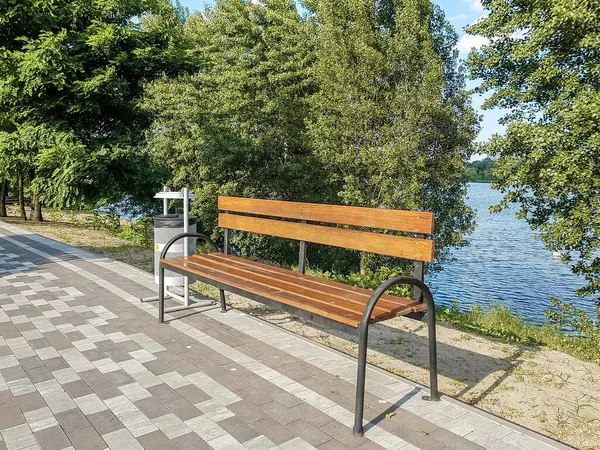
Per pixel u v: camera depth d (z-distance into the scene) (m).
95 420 2.59
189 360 3.47
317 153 13.41
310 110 14.73
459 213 14.16
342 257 14.65
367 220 3.38
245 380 3.12
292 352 3.65
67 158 8.42
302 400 2.84
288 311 2.98
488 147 7.49
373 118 12.82
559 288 15.59
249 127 15.09
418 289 2.96
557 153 6.34
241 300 5.47
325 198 15.00
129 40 9.69
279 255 15.41
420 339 4.41
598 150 5.88
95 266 7.17
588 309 12.82
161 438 2.40
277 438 2.40
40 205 17.38
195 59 10.38
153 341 3.88
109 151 8.98
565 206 7.00
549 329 5.61
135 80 10.22
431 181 13.23
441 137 12.71
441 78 12.16
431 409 2.74
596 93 6.16
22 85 8.80
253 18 17.67
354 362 3.47
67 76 8.93
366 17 13.16
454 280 16.89
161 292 4.38
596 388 3.34
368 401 2.84
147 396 2.88
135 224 15.09
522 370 3.66
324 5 13.76
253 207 4.58
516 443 2.37
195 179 15.52
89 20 9.78
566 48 7.28
